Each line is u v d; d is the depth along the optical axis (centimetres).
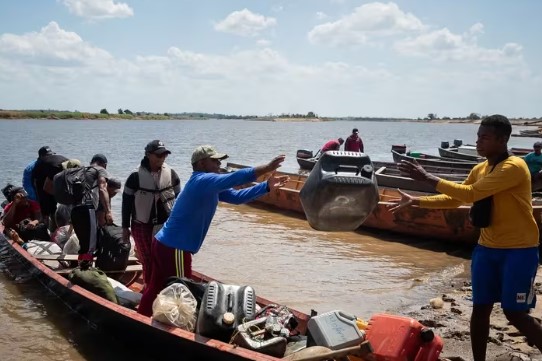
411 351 449
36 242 920
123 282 830
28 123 14362
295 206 1609
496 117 454
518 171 443
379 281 940
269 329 498
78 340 677
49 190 967
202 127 14288
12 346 661
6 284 883
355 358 464
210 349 500
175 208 590
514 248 450
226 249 1158
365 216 474
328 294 867
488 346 598
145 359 596
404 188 1872
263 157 4138
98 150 4341
